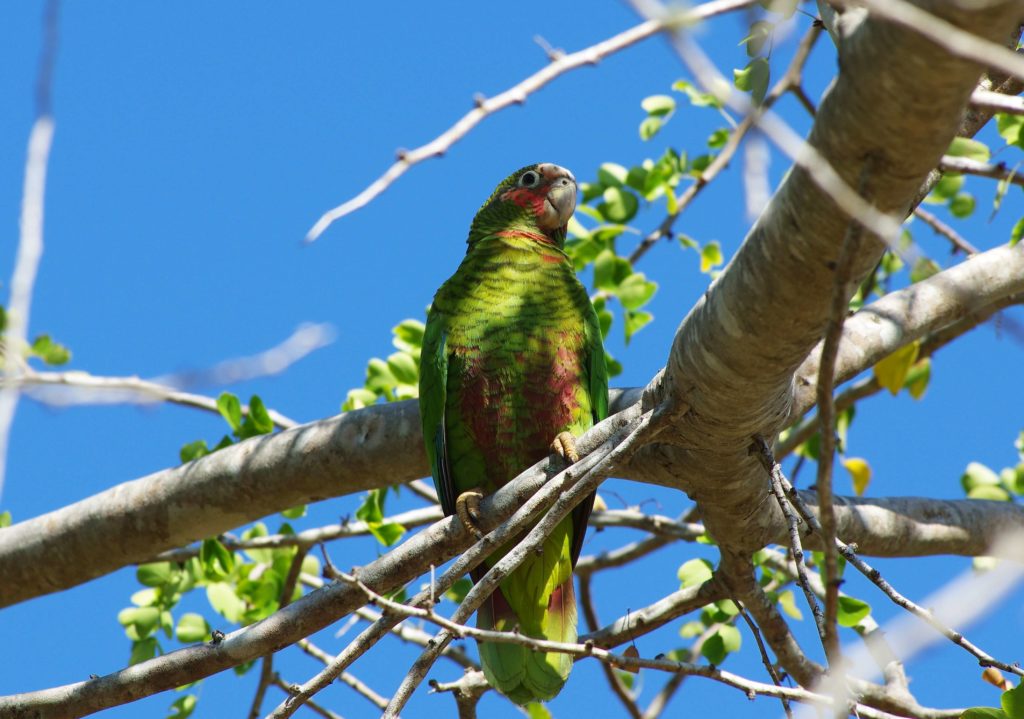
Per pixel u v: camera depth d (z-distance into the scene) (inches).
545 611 378.0
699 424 305.3
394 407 418.3
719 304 277.1
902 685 423.5
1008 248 409.1
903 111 214.2
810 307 261.6
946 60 201.9
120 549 426.6
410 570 342.6
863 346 390.0
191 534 426.6
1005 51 198.1
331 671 281.9
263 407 445.4
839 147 227.1
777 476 298.5
